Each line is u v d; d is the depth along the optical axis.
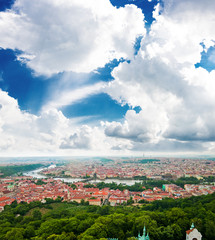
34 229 193.50
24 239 166.62
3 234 177.62
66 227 177.62
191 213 191.62
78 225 181.00
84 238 145.38
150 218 178.25
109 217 191.38
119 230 168.62
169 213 190.62
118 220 174.88
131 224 176.50
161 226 167.75
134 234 166.75
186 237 150.62
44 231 174.75
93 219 191.50
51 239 153.38
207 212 184.75
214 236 154.88
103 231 159.50
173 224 167.50
